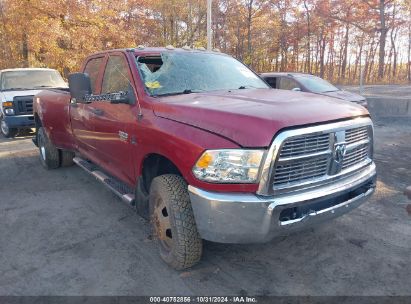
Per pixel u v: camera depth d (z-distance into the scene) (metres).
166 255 3.38
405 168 6.48
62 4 21.34
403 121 11.77
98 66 4.82
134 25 30.44
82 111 4.92
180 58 4.40
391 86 27.34
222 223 2.78
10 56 23.14
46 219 4.58
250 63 42.69
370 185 3.51
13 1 20.86
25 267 3.47
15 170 6.89
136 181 3.81
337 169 3.02
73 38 21.47
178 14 35.88
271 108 2.95
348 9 40.97
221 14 41.62
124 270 3.38
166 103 3.43
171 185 3.19
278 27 44.12
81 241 3.97
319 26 43.28
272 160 2.65
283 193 2.78
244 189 2.72
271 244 3.82
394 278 3.18
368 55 46.09
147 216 3.82
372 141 3.54
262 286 3.11
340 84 33.66
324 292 3.01
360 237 3.93
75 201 5.18
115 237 4.05
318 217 2.97
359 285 3.09
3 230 4.29
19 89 10.41
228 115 2.88
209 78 4.28
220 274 3.29
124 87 4.07
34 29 20.45
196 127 2.97
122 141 3.90
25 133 10.97
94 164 5.36
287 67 47.09
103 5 23.69
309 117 2.84
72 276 3.31
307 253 3.62
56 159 6.65
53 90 6.39
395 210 4.62
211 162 2.76
